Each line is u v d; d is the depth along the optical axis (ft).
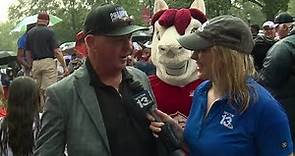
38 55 31.32
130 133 10.73
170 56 16.25
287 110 19.22
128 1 132.36
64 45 70.79
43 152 10.57
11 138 14.67
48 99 10.75
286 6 109.29
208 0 98.89
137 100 10.84
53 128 10.61
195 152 10.57
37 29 31.76
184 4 66.85
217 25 10.23
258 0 129.08
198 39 10.35
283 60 18.99
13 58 52.49
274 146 9.98
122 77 11.13
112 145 10.58
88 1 164.76
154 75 17.25
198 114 10.81
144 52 34.81
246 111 10.02
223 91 10.28
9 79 44.11
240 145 10.03
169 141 10.86
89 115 10.57
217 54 10.18
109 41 10.62
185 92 16.43
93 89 10.77
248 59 10.25
